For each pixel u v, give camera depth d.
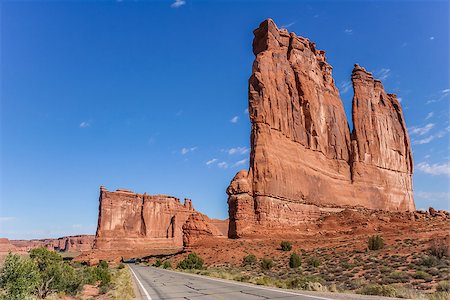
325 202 86.81
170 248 175.00
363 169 99.31
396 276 26.31
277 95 84.56
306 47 100.56
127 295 19.30
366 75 111.38
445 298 13.34
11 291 17.53
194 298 16.59
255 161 75.50
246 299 14.79
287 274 37.06
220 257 61.31
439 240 41.88
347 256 46.78
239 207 70.94
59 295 25.77
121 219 176.38
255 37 95.69
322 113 97.56
